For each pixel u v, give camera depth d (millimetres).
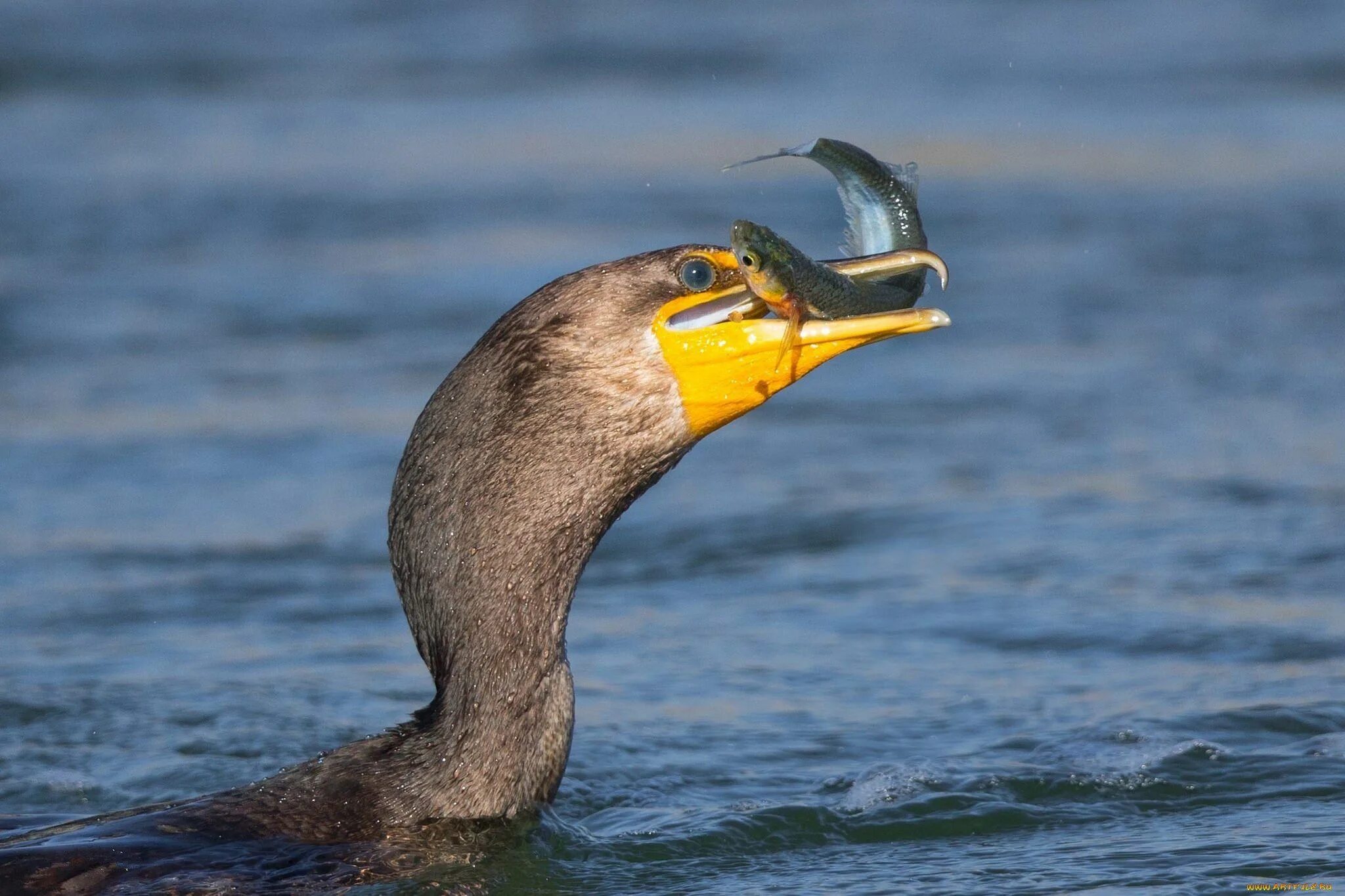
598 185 28750
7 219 26516
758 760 9117
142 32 44125
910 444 16250
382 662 11023
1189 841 7551
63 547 13484
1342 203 26844
